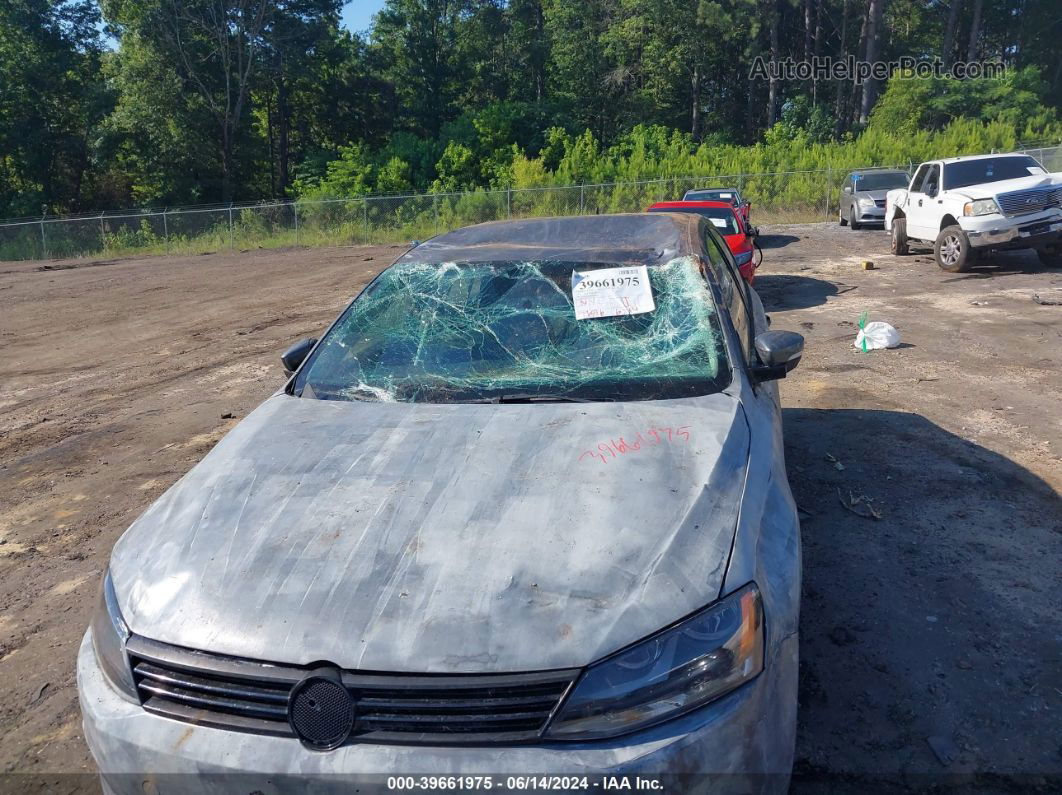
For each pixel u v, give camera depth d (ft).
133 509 17.67
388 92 197.67
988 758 9.01
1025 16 195.11
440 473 8.35
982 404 21.43
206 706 6.77
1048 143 128.57
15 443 23.32
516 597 6.84
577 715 6.35
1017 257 49.47
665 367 10.27
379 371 10.94
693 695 6.55
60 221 107.14
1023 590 12.25
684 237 12.78
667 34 182.29
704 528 7.52
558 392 10.03
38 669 11.79
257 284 61.36
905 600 12.17
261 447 9.32
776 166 119.65
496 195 108.78
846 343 29.81
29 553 15.76
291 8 165.17
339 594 7.01
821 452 18.47
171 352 35.96
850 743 9.36
